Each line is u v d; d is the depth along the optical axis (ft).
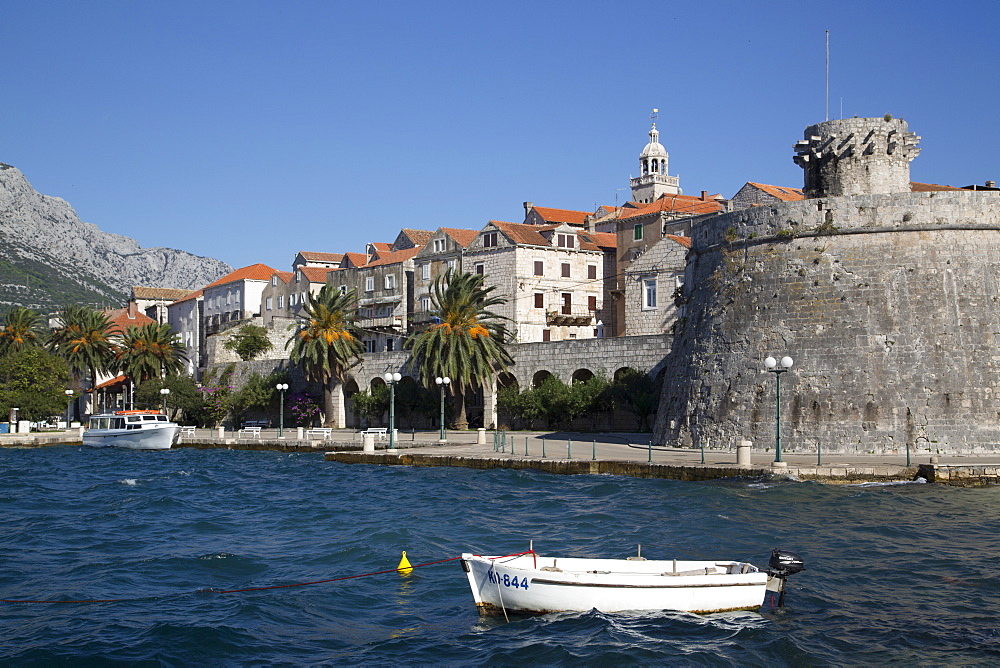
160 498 155.63
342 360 306.76
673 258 301.02
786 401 167.53
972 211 167.22
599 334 338.75
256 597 89.35
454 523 121.29
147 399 369.91
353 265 442.91
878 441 159.53
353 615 83.51
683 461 156.25
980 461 145.07
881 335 163.73
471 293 270.87
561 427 272.92
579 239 360.28
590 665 69.36
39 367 363.56
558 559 85.40
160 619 82.99
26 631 80.53
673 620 78.54
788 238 173.78
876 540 104.06
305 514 135.95
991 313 163.32
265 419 362.53
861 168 184.14
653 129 563.07
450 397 294.25
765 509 122.11
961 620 77.71
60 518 137.08
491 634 77.05
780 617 79.20
